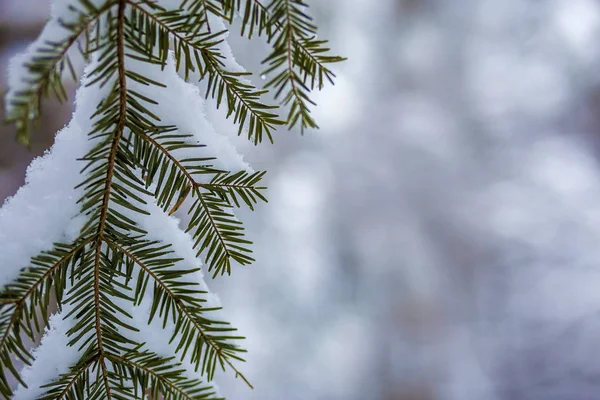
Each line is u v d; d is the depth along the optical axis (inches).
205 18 35.9
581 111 499.8
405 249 414.6
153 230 38.7
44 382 36.8
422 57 500.4
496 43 526.0
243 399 281.0
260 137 39.9
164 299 38.2
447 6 520.4
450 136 476.7
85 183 34.2
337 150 426.3
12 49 127.6
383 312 385.7
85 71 35.4
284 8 37.3
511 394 377.7
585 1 508.1
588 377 369.1
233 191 38.8
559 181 447.8
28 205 35.1
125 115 34.6
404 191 438.0
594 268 406.3
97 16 28.8
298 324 317.7
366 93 467.8
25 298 33.5
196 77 42.1
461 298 418.3
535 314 402.3
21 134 27.8
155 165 36.4
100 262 36.6
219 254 40.0
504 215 442.9
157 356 40.4
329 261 373.4
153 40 33.7
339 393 317.7
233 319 300.7
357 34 470.3
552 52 514.9
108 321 37.8
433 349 384.2
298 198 367.2
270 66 38.3
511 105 500.1
